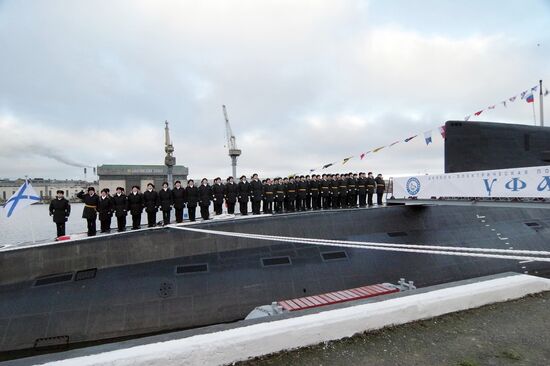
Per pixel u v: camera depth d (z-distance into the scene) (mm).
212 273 9852
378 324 4043
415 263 11406
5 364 3092
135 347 3266
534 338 3842
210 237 10680
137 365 3096
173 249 10305
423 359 3459
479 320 4277
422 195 12039
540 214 14836
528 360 3432
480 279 5223
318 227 11961
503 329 4051
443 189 11273
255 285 9781
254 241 11039
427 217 13188
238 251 10703
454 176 10922
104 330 8398
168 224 12602
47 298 8734
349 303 4301
